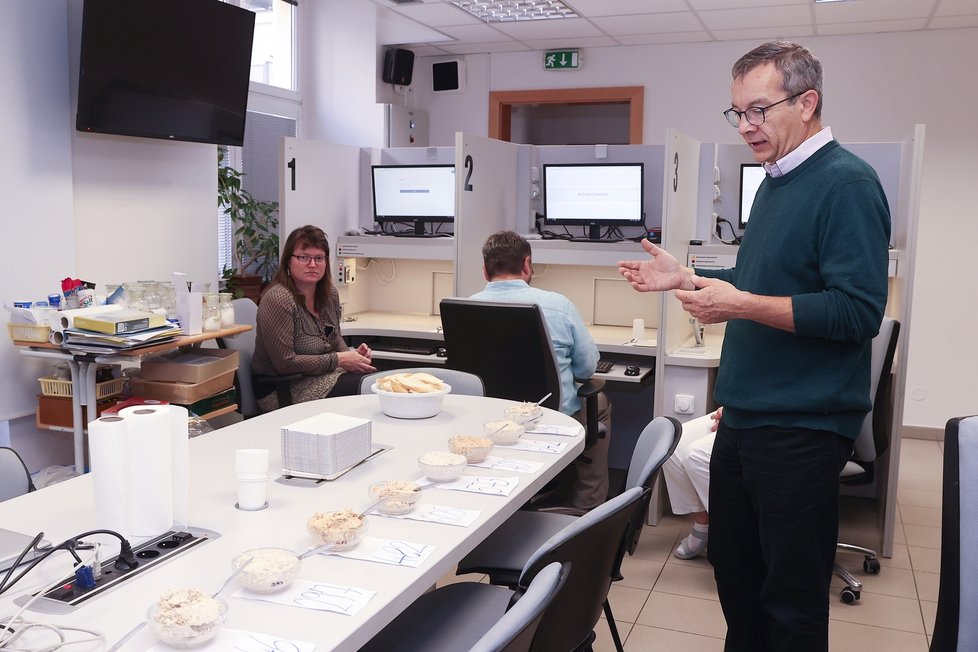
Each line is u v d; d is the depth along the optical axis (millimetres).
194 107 3662
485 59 6340
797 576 1905
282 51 5941
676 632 2668
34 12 3137
